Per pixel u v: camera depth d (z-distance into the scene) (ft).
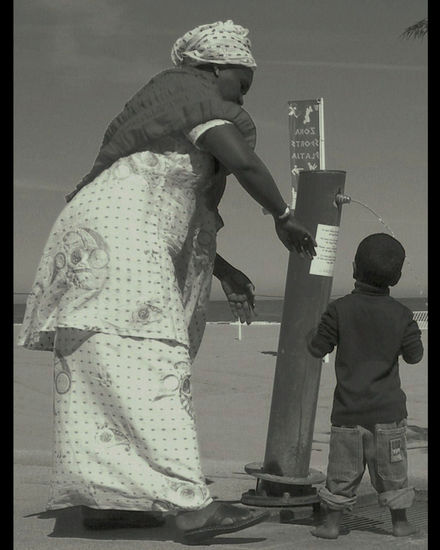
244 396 42.63
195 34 16.22
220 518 15.06
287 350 18.01
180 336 15.55
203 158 15.92
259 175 15.44
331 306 16.62
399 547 15.67
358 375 16.25
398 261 16.49
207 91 15.70
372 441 16.16
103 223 15.55
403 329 16.34
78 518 17.66
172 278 15.74
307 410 17.89
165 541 15.80
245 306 17.57
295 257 18.06
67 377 15.47
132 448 15.20
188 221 16.10
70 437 15.31
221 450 28.14
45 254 16.08
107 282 15.37
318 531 16.34
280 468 17.83
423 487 20.25
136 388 15.17
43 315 16.05
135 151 15.89
